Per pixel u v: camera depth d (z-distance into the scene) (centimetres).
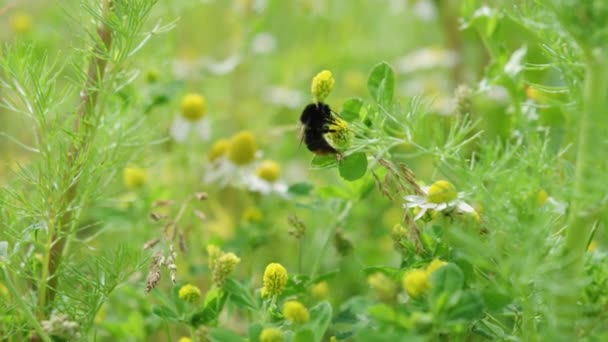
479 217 48
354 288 64
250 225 63
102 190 53
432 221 51
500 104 65
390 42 103
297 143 80
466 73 87
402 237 51
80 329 52
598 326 46
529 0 52
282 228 69
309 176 75
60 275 52
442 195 48
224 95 86
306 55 94
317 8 96
